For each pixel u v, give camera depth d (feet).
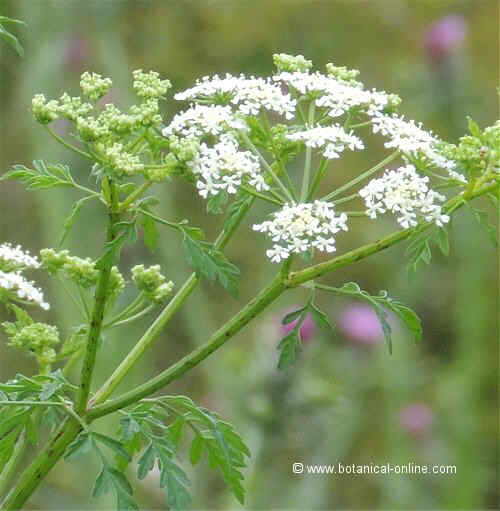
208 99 12.35
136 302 12.05
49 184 11.02
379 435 29.86
